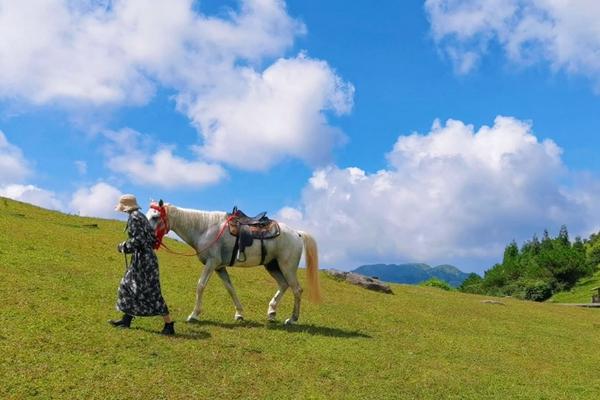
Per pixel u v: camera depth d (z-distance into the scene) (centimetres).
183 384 979
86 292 1523
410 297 2686
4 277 1483
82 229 2822
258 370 1098
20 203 3312
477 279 10581
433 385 1172
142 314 1191
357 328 1653
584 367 1566
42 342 1052
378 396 1063
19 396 844
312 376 1120
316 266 1527
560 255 8456
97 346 1081
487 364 1443
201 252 1403
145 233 1197
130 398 899
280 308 1816
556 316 2791
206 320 1437
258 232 1438
